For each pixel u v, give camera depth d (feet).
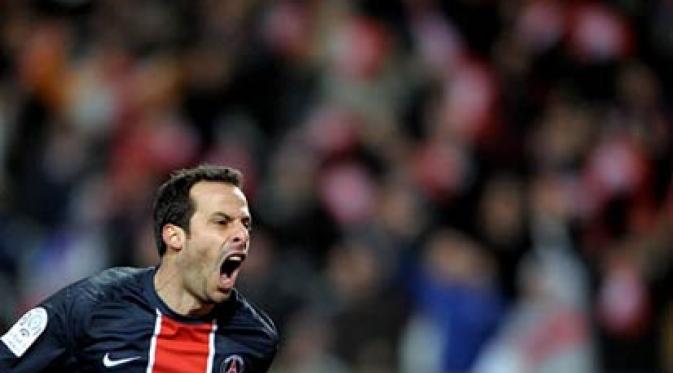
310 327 114.62
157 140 138.21
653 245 127.44
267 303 115.24
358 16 150.20
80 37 156.04
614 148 140.56
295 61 147.23
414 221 123.75
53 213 133.69
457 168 132.77
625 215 134.92
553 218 125.39
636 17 156.97
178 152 138.51
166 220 62.90
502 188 126.72
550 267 119.75
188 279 62.75
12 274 124.88
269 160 137.08
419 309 116.16
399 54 148.15
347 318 114.62
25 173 137.18
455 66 148.25
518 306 117.39
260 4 152.46
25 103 147.02
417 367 114.32
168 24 154.71
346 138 135.95
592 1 155.74
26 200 134.62
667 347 120.67
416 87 144.97
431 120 141.59
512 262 119.75
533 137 142.10
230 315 64.59
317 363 113.60
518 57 151.02
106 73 149.79
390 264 119.75
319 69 146.10
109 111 146.00
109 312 63.16
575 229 126.11
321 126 138.10
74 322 62.95
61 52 152.87
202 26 153.17
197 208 62.23
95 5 159.63
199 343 63.72
